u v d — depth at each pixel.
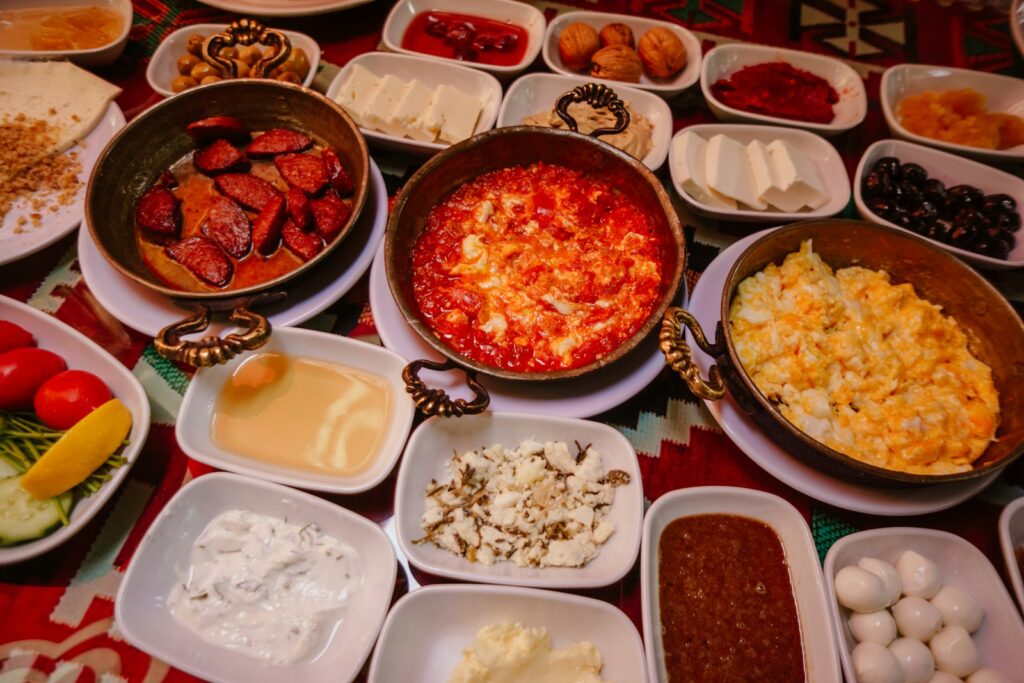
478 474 1.63
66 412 1.64
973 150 2.22
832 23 2.72
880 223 1.90
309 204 1.99
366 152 1.94
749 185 2.15
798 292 1.83
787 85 2.44
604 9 2.76
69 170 2.19
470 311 1.82
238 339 1.56
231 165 2.09
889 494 1.62
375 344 1.92
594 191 2.03
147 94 2.47
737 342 1.78
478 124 2.31
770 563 1.57
